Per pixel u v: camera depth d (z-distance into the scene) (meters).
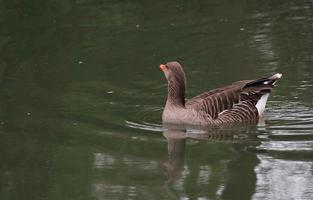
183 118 15.55
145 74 18.66
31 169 13.27
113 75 18.58
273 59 19.33
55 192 12.28
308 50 19.80
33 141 14.46
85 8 24.06
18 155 13.85
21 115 15.87
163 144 14.47
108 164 13.46
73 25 22.44
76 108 16.34
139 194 12.15
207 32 21.61
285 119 15.60
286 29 21.55
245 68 18.83
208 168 13.23
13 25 22.42
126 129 15.19
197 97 16.19
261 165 13.23
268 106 16.42
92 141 14.51
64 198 12.03
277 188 12.21
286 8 23.61
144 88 17.75
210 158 13.73
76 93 17.33
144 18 23.05
